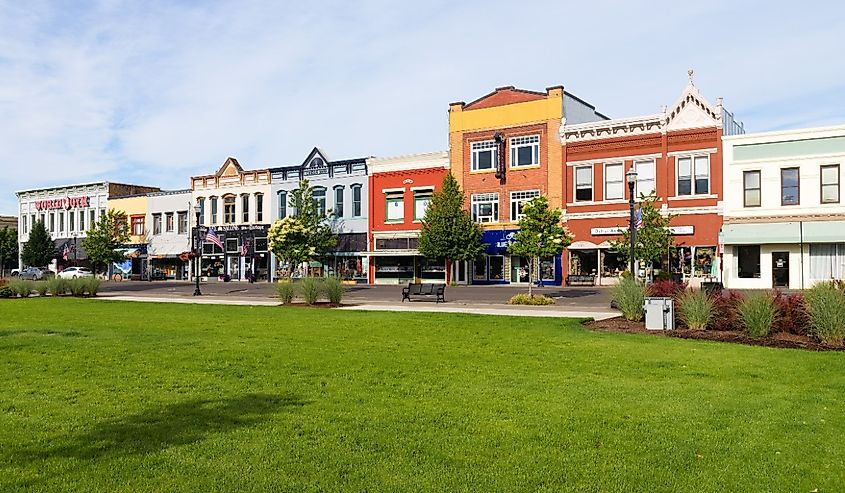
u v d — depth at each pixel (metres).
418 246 48.12
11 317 21.97
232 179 59.97
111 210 63.94
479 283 47.22
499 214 46.53
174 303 29.08
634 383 10.11
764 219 36.41
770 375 10.70
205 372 11.11
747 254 36.81
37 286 37.16
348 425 7.69
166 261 63.97
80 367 11.62
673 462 6.41
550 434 7.33
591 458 6.53
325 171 54.56
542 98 44.88
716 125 38.19
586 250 42.97
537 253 29.83
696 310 16.84
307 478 5.96
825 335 14.39
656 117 40.16
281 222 49.97
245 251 58.44
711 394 9.30
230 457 6.52
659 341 14.91
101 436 7.27
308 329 17.64
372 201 52.19
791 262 35.50
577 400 8.95
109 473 6.07
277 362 12.09
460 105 48.16
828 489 5.73
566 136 43.69
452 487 5.75
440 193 46.59
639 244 32.16
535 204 30.42
